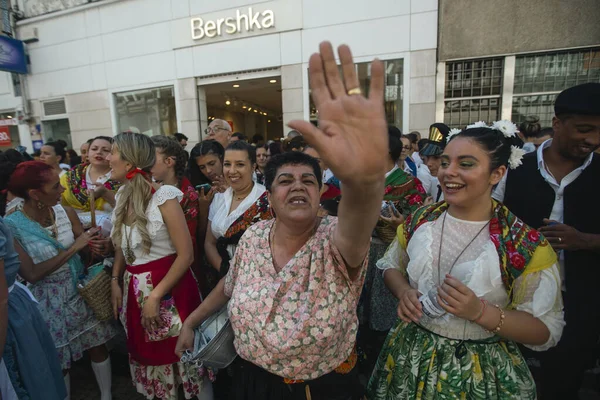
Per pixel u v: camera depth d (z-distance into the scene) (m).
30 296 1.54
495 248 1.10
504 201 1.76
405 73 6.25
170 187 1.74
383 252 2.18
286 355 1.06
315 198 1.12
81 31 8.25
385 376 1.35
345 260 1.01
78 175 2.91
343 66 0.70
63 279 2.02
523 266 1.06
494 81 6.02
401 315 1.22
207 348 1.38
